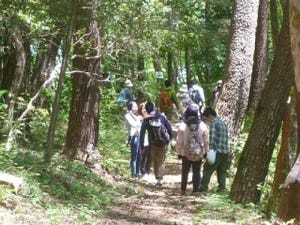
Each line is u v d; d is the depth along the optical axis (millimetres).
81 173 11000
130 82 13703
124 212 8992
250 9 14383
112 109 19906
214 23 24938
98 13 10992
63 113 14844
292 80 9633
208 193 11188
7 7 10469
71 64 12633
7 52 12703
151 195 11289
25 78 13547
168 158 17812
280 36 9727
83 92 12102
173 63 33406
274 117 9828
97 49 11641
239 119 14328
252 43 14406
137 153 13672
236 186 10086
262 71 18578
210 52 28250
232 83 14320
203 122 12039
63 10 10633
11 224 6371
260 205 9594
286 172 8891
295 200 6133
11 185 7637
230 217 8867
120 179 12578
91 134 12227
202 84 30891
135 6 11227
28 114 13211
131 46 11797
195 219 8500
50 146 10086
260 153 9891
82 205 8555
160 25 11922
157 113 12688
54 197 8695
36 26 10656
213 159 11344
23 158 10008
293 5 5898
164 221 8422
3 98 12742
